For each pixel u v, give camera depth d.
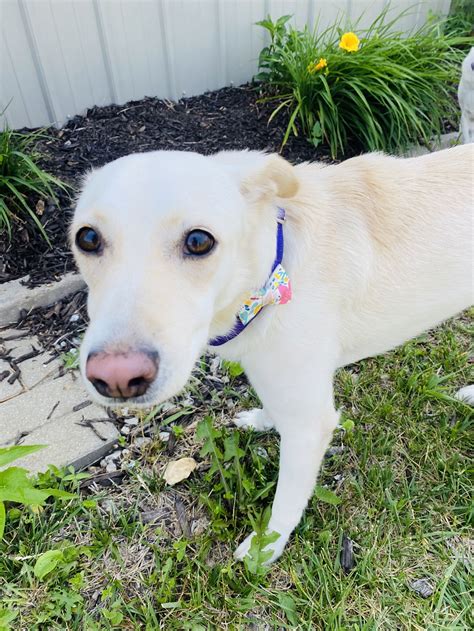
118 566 0.43
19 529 0.45
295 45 0.89
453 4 1.17
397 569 0.43
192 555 0.44
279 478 0.42
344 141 0.88
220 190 0.31
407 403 0.56
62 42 0.81
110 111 0.89
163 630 0.40
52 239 0.71
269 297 0.34
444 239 0.40
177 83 0.94
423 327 0.45
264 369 0.37
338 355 0.40
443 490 0.48
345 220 0.38
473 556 0.44
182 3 0.87
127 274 0.28
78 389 0.57
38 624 0.40
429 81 0.94
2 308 0.64
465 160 0.42
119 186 0.29
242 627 0.40
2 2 0.74
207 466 0.50
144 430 0.53
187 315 0.29
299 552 0.44
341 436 0.52
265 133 0.87
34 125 0.85
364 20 1.09
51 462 0.49
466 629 0.39
